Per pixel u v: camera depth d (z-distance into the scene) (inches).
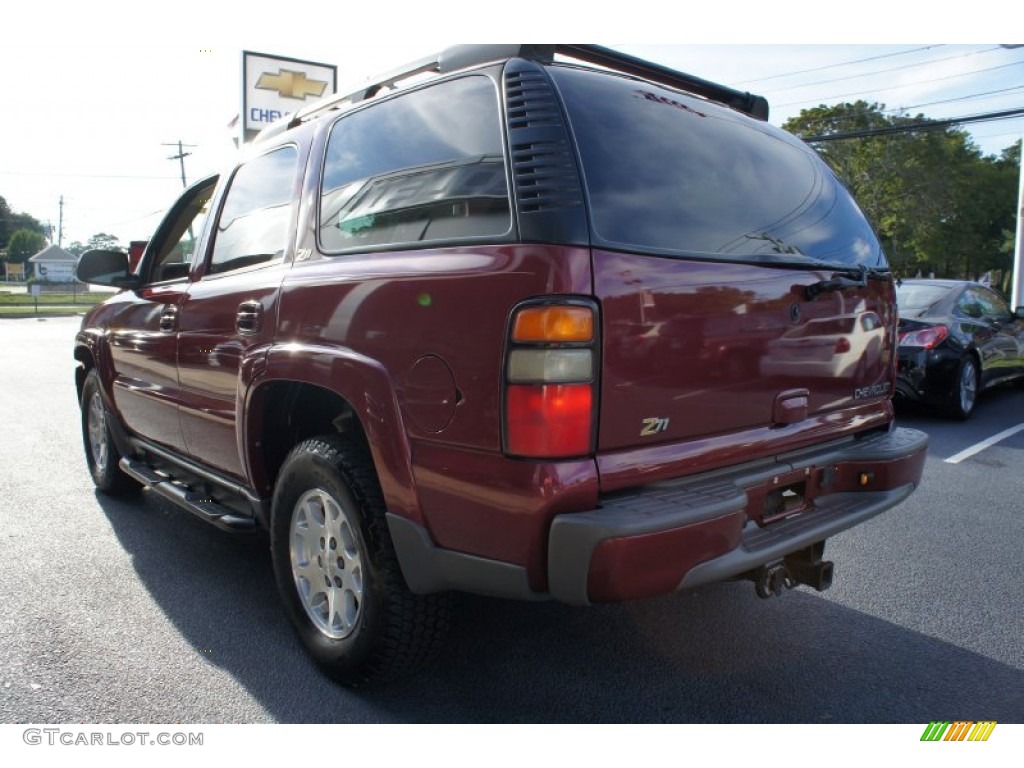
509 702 103.5
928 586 142.9
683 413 89.7
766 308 99.0
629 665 113.4
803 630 124.9
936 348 293.7
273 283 114.2
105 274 161.3
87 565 151.3
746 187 105.8
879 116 1405.0
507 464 81.4
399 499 91.5
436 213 93.9
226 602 134.7
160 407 149.9
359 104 113.5
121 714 100.5
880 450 114.3
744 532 97.3
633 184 90.5
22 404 347.6
